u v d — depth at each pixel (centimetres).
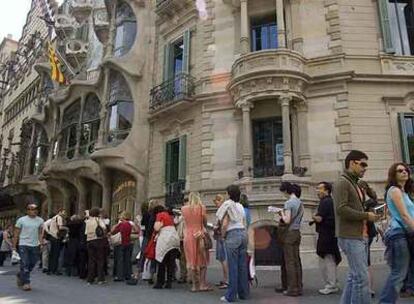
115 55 2148
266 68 1420
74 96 2414
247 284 682
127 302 657
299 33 1540
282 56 1451
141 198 1852
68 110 2508
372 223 681
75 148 2302
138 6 2125
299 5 1580
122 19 2178
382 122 1413
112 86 2077
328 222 728
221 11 1730
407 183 569
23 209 3080
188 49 1772
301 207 732
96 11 2550
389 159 1375
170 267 829
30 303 656
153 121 1911
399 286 500
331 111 1436
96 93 2247
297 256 716
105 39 2417
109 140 2003
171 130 1814
